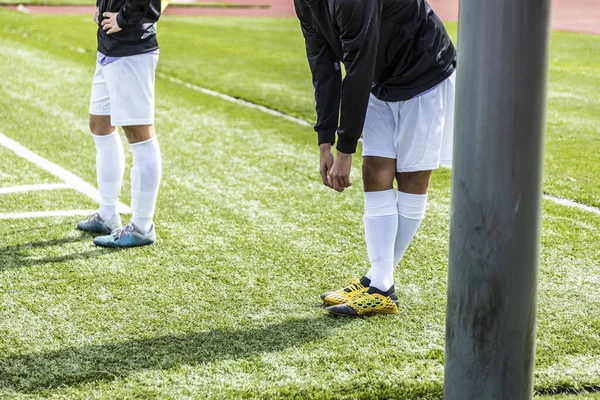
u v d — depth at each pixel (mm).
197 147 9367
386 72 4805
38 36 17516
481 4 3334
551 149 9367
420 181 5125
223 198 7582
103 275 5789
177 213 7148
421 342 4836
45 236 6523
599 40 18734
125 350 4711
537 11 3314
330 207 7371
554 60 15758
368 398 4227
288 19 23391
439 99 4883
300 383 4340
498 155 3434
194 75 14023
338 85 4902
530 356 3658
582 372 4484
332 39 4629
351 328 5008
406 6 4648
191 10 24953
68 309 5242
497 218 3488
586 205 7465
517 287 3553
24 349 4707
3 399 4168
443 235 6660
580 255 6211
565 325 5055
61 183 7930
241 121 10727
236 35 19328
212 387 4301
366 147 5020
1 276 5742
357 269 5973
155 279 5742
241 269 5941
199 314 5195
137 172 6195
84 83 12648
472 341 3643
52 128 9961
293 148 9406
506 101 3377
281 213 7191
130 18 5812
